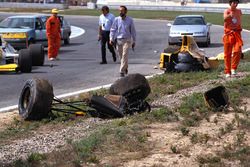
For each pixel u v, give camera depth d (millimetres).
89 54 28812
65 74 19625
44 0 103812
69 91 15320
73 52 30250
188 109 11344
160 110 11234
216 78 16312
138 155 8102
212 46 33188
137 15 73188
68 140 9031
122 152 8312
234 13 16281
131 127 9875
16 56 20062
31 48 22562
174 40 32531
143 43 35781
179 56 17938
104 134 9320
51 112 11352
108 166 7551
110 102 11172
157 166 7543
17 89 16094
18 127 10578
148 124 10250
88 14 77938
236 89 13984
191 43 18266
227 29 16391
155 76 17250
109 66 22312
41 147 8945
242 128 9727
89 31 49406
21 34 28172
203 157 7926
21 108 11391
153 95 13594
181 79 16422
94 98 11219
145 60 24719
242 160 7750
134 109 11336
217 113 11078
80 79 18078
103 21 22781
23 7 97562
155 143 8797
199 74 17141
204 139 8930
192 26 33031
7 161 8133
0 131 10289
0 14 75125
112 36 18516
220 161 7758
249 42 34844
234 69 16625
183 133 9336
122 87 11719
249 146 8461
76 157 7977
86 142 8703
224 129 9586
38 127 10555
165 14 74375
